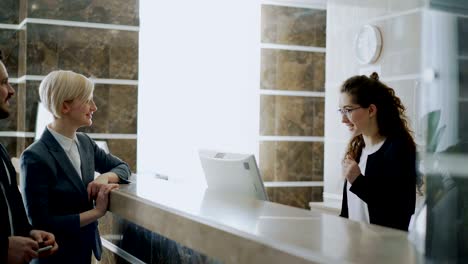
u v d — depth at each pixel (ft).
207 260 5.74
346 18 15.37
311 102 19.42
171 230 5.37
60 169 7.29
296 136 19.25
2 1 16.11
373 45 14.16
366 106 8.23
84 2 15.23
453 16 2.41
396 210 7.68
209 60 18.06
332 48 15.94
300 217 4.92
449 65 2.43
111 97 15.46
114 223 8.94
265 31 18.80
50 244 6.58
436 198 2.49
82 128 15.19
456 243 2.42
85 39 15.25
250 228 4.25
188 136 17.72
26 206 7.00
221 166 7.61
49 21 14.99
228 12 18.33
